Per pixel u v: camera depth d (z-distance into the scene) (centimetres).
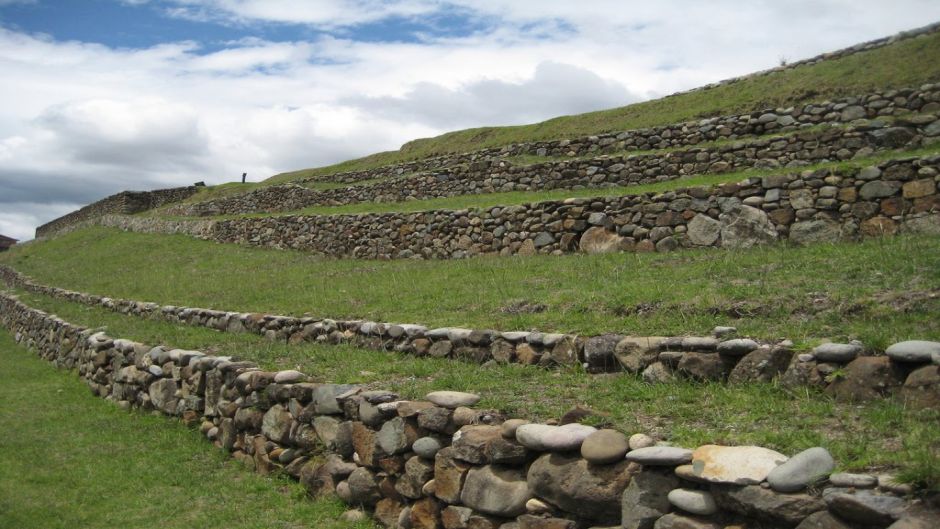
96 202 4778
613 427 485
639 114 2375
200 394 902
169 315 1406
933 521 310
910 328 558
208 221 2698
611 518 423
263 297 1409
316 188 2922
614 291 848
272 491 674
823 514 339
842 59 2002
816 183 1145
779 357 551
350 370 772
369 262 1798
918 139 1440
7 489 724
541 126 2717
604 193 1700
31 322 1867
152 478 736
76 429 952
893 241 952
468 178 2258
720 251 1127
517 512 470
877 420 442
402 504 574
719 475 376
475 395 578
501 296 975
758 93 2045
